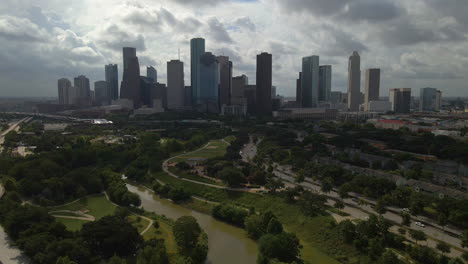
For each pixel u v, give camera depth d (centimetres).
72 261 19000
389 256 19625
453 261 19312
